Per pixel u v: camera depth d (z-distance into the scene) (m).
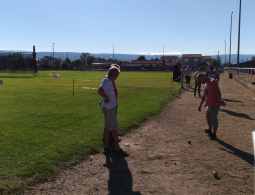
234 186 4.07
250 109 10.99
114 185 4.12
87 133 6.78
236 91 18.88
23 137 6.31
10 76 38.88
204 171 4.64
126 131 7.26
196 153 5.57
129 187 4.05
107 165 4.91
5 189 3.81
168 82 28.20
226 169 4.71
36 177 4.22
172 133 7.18
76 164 4.92
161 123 8.38
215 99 6.55
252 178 4.34
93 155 5.42
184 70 20.95
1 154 5.12
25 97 14.02
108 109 5.23
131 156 5.39
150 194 3.85
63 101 12.64
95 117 8.84
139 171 4.64
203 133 7.19
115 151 5.49
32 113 9.39
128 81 30.22
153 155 5.44
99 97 14.27
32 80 29.88
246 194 3.82
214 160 5.16
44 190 3.92
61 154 5.20
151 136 6.88
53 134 6.64
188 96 15.56
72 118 8.65
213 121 6.58
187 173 4.56
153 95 15.66
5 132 6.74
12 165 4.59
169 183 4.18
